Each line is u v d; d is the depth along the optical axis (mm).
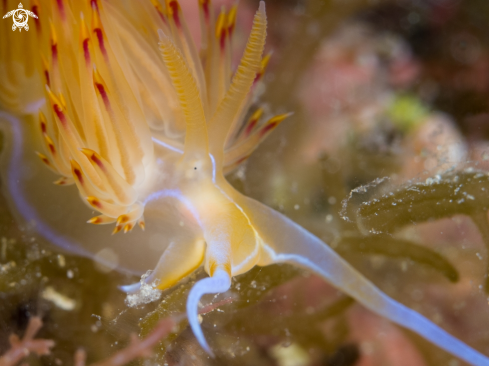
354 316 49
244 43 63
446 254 46
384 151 55
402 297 49
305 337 46
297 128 53
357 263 46
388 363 49
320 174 52
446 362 47
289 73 54
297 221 46
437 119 61
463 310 48
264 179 48
